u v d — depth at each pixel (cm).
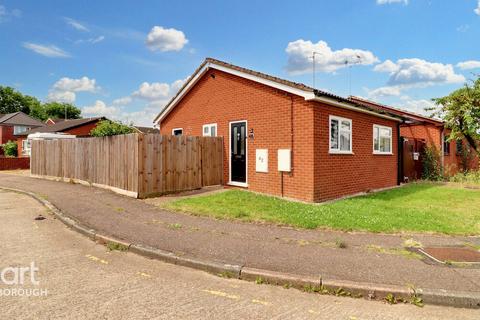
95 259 495
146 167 966
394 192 1138
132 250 530
